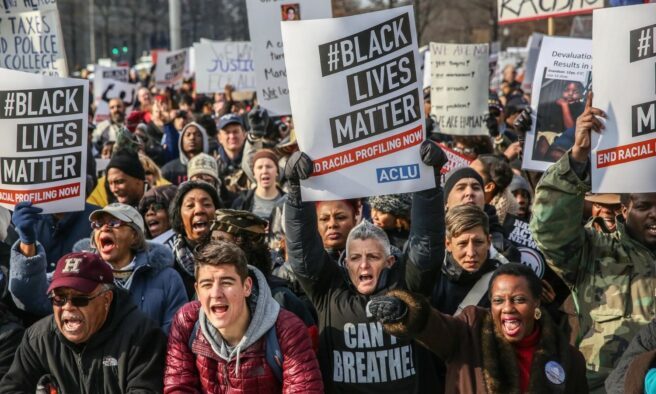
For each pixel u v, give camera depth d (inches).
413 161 189.0
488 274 210.5
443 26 1642.5
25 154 223.3
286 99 351.9
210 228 214.1
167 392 179.3
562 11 383.2
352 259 196.9
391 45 188.9
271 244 282.0
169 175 405.7
